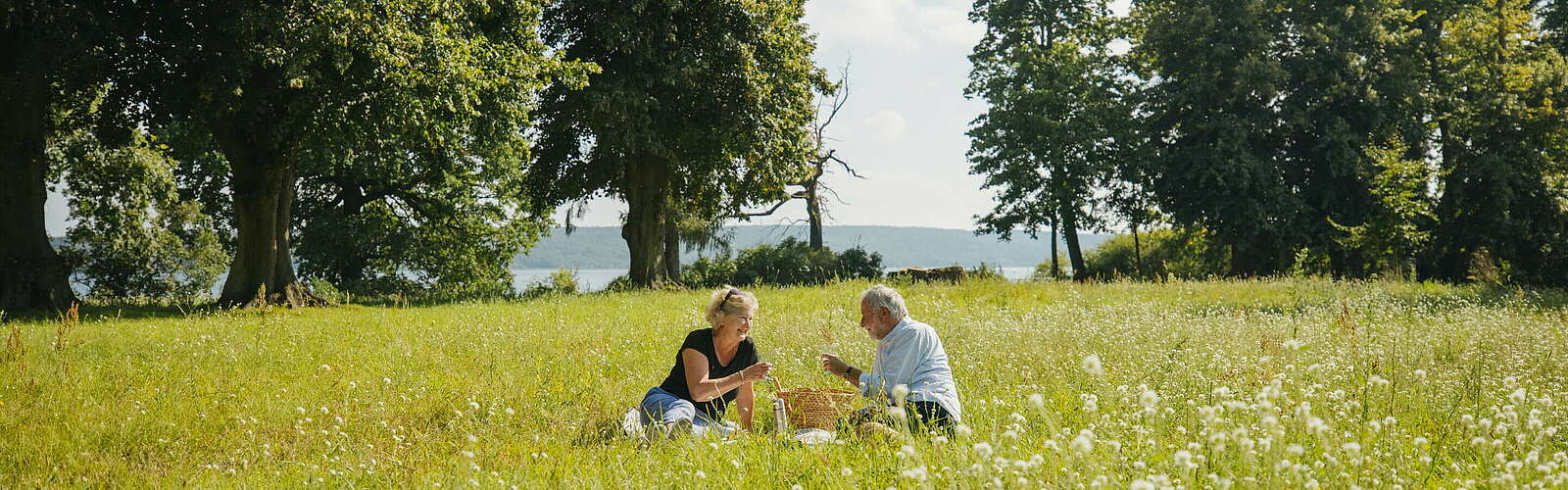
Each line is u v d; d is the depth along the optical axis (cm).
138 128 2375
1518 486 325
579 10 2580
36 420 631
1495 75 3322
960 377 693
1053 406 558
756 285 2353
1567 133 3203
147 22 1748
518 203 3809
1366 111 3369
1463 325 1081
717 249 4016
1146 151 3575
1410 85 3291
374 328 1324
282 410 654
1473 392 575
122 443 566
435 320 1450
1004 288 1928
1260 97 3431
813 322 1164
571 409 637
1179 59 3584
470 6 1980
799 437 493
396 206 3709
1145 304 1484
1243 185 3288
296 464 480
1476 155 3291
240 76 1617
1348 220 3400
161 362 924
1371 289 1747
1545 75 3241
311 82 1634
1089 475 324
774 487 392
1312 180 3550
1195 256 4331
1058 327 1037
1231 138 3341
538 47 2194
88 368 870
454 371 853
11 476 496
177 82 1755
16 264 1795
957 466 359
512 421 602
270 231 1998
